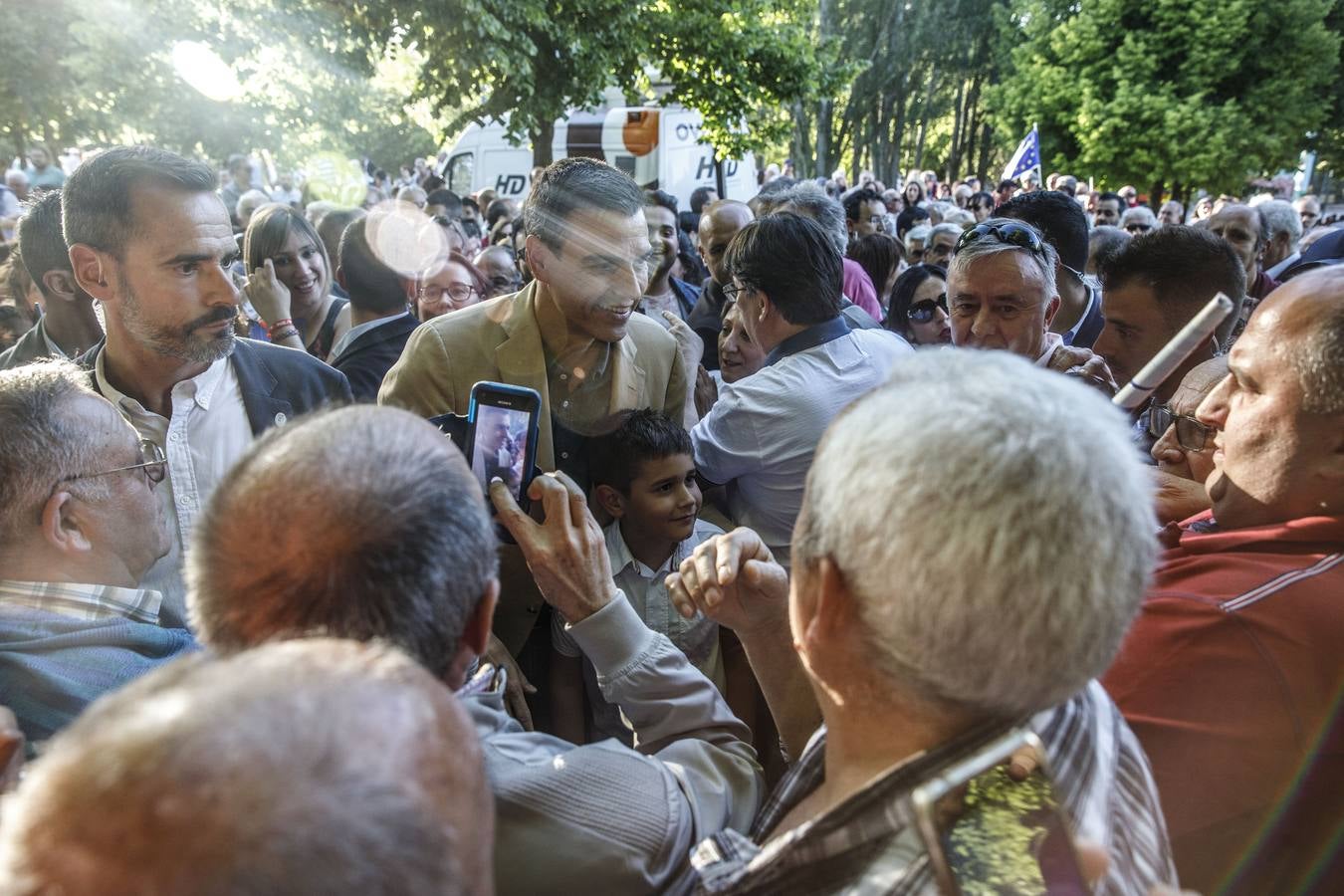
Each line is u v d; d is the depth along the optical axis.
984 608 0.68
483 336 1.94
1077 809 0.76
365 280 2.65
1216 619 1.04
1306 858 1.03
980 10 25.61
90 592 1.28
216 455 1.86
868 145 27.67
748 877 0.84
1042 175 20.00
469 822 0.53
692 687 1.30
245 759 0.44
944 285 3.39
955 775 0.70
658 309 3.73
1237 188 18.00
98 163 1.61
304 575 0.78
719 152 8.98
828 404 1.98
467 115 7.28
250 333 3.42
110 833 0.42
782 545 2.10
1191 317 2.09
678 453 1.90
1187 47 17.67
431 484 0.84
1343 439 1.07
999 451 0.69
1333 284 1.09
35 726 1.15
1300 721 1.01
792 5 9.71
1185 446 1.58
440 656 0.83
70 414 1.28
